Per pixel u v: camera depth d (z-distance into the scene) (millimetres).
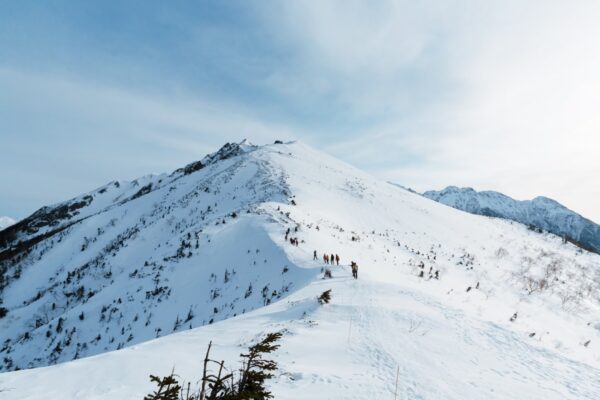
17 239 192125
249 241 42156
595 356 20156
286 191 71000
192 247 45719
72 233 113188
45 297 58312
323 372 8859
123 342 31141
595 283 60000
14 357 35281
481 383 8898
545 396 8375
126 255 65750
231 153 169375
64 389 7594
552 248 82250
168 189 129125
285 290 28609
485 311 26125
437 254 57250
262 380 5602
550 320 36094
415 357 10586
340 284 24438
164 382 4789
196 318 30906
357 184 94125
